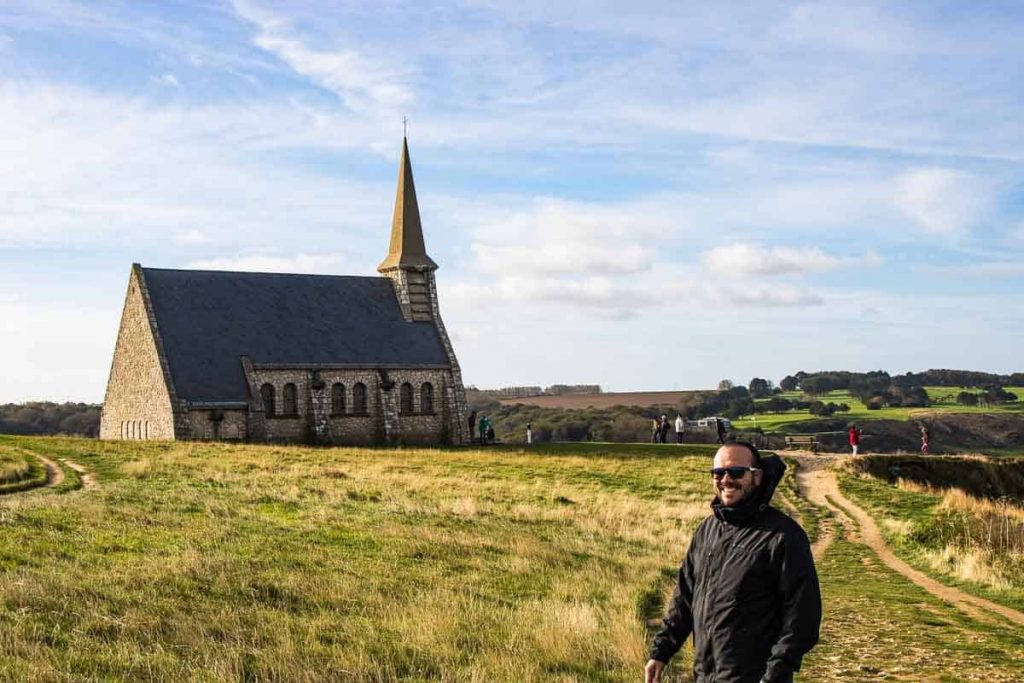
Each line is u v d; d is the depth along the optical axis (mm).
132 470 39594
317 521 26062
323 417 70312
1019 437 106188
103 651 12594
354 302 77125
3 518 22109
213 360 67125
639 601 18469
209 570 17938
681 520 34250
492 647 14102
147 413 66875
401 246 79688
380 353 74438
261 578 17672
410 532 24891
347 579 18359
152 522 23547
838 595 21891
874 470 50594
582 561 23359
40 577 16141
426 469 48000
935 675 14109
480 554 22844
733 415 137250
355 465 48312
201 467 42625
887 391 152750
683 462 52969
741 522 7887
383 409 73188
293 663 12570
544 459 54188
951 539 29297
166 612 14750
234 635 13789
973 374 169625
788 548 7586
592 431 117312
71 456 44844
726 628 7664
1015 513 33594
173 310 68438
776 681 7301
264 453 52188
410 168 81312
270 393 68750
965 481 51281
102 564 18047
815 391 169125
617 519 32656
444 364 76812
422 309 79062
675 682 13250
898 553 28906
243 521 25094
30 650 12195
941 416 115938
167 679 11617
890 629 17719
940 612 19656
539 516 31797
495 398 167000
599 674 13305
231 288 72250
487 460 53219
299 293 75125
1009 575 23766
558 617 15867
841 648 16031
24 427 113688
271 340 70312
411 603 16688
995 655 15453
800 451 60875
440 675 12742
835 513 37281
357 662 12836
